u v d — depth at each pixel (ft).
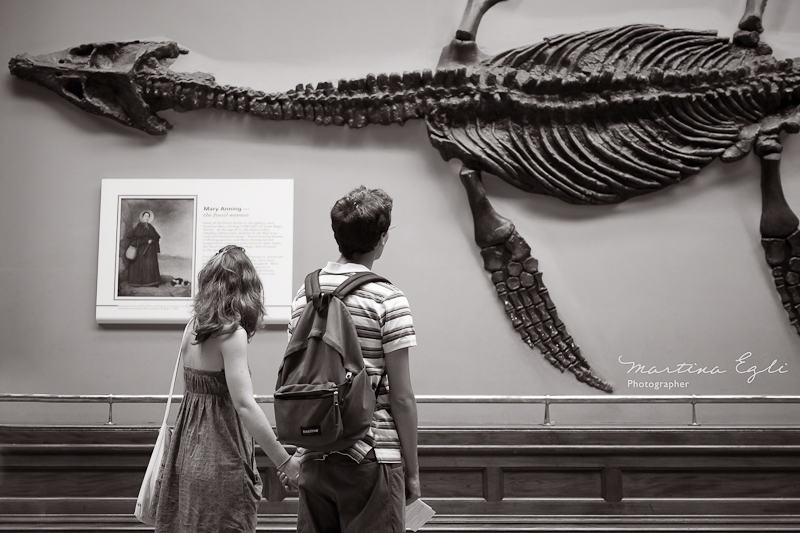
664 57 12.56
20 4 13.08
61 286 12.58
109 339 12.45
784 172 12.61
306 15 13.14
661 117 12.44
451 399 11.49
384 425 5.64
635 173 12.30
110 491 11.11
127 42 12.75
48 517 10.96
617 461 11.14
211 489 6.36
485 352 12.36
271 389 12.24
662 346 12.36
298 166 12.75
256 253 12.43
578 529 10.89
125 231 12.54
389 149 12.74
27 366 12.39
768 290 12.42
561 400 11.53
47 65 12.50
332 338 5.42
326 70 12.99
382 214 6.01
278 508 11.15
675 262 12.51
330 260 12.54
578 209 12.63
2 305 12.53
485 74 12.45
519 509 11.09
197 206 12.56
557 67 12.50
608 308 12.44
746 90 12.42
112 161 12.78
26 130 12.84
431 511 6.18
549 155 12.25
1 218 12.70
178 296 12.37
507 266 12.37
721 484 11.14
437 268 12.55
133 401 11.59
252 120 12.83
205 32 13.08
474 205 12.39
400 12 13.12
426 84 12.51
